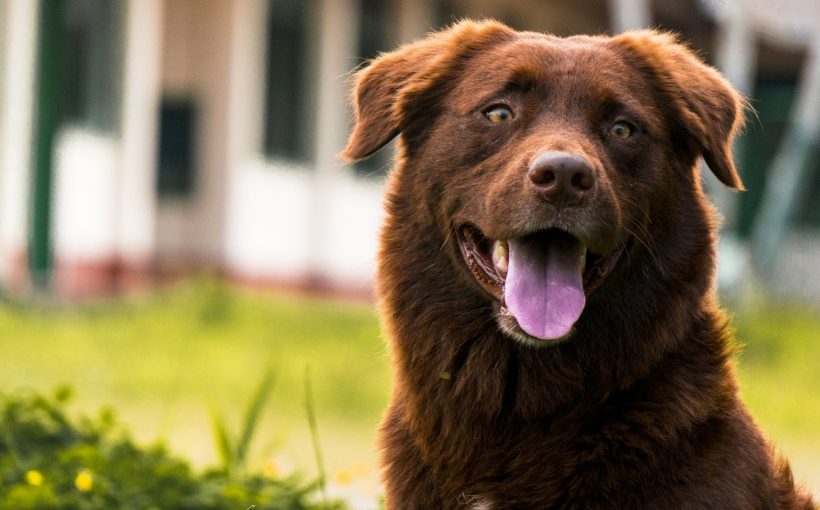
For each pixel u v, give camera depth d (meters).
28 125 21.38
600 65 6.30
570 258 6.00
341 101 29.23
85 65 23.47
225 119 25.78
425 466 6.29
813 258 37.03
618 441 5.88
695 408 5.90
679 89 6.40
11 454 8.45
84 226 23.42
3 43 20.97
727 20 21.89
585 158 5.72
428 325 6.36
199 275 23.73
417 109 6.62
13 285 20.44
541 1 35.59
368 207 30.38
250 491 8.11
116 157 24.16
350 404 15.52
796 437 15.61
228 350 17.86
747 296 24.66
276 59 27.23
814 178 38.44
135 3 24.05
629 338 6.06
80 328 18.45
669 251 6.19
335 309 22.88
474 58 6.56
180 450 11.95
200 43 25.98
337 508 8.27
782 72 41.00
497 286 6.07
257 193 26.53
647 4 17.98
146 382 15.46
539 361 6.09
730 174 6.41
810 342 22.88
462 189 6.26
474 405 6.20
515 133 6.21
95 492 7.87
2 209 20.97
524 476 5.99
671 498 5.75
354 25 29.67
